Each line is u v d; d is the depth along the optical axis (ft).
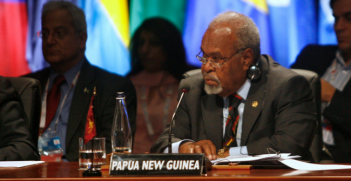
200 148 21.76
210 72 26.58
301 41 50.19
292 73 27.55
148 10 50.70
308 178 14.99
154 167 16.26
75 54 43.45
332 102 40.37
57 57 43.29
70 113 39.32
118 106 21.21
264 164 19.63
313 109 27.04
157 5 50.65
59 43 43.52
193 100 28.55
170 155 16.38
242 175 15.89
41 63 49.75
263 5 50.31
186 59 50.39
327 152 36.99
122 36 50.70
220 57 26.32
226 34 26.30
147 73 50.11
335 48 49.03
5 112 27.71
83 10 45.75
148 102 49.49
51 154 33.53
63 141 39.99
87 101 39.42
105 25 50.72
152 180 15.03
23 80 30.30
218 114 27.58
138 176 16.01
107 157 20.02
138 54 50.42
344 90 41.09
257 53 27.55
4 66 49.83
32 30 50.11
